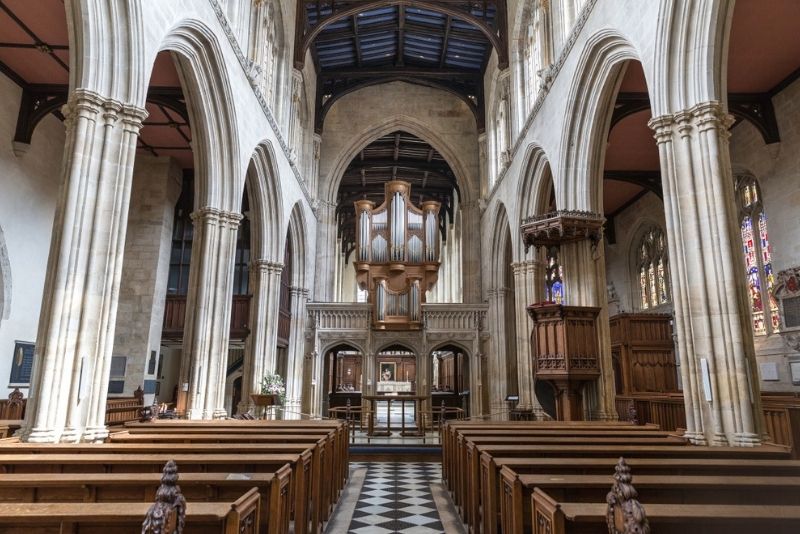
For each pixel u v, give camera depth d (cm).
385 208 2739
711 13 825
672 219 854
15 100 1414
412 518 793
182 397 1251
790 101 1368
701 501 432
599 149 1337
